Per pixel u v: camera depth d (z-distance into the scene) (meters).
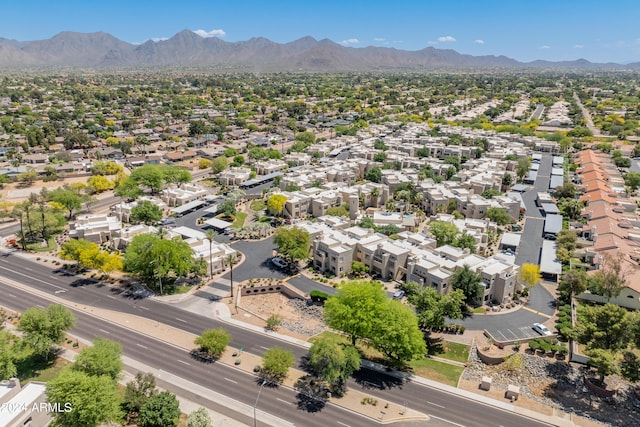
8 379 97.44
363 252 161.62
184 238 177.50
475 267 143.88
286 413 94.81
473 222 187.88
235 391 101.38
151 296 144.00
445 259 150.25
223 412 94.75
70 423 82.12
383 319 107.62
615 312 104.81
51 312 111.69
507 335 122.88
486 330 125.25
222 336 112.75
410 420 93.69
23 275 156.00
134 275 157.38
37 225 181.88
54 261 167.25
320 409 96.25
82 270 161.12
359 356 109.75
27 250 176.38
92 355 94.19
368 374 108.56
